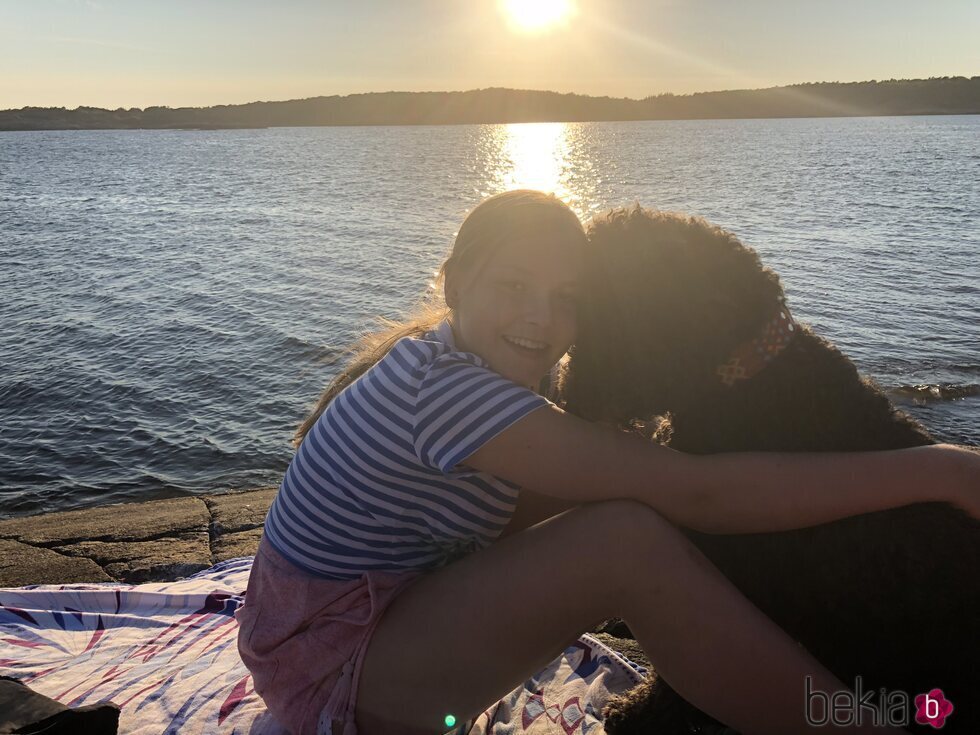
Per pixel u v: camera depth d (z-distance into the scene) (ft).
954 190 121.80
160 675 7.16
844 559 5.32
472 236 5.88
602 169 197.88
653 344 5.83
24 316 53.52
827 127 519.19
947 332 42.32
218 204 127.44
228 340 47.03
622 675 7.37
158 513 14.64
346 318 51.52
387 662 5.60
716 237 5.88
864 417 5.57
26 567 11.57
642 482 5.23
